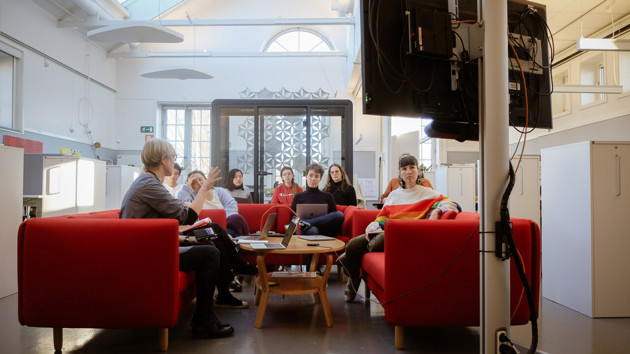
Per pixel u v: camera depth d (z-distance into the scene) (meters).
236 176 5.19
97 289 2.06
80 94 8.92
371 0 1.67
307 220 4.11
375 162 11.46
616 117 6.91
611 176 2.95
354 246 3.15
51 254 2.05
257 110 6.15
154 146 2.59
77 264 2.05
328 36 11.21
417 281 2.16
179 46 10.91
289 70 11.17
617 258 2.92
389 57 1.67
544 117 1.97
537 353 2.18
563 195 3.26
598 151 2.95
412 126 11.14
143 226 2.08
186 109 11.08
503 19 1.65
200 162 11.03
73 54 8.62
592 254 2.91
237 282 3.60
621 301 2.90
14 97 7.02
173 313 2.09
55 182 5.09
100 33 5.89
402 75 1.68
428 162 10.95
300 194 4.46
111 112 10.39
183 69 7.70
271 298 3.37
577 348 2.26
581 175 3.04
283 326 2.59
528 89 1.93
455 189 7.20
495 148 1.62
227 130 6.16
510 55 1.90
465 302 2.15
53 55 7.91
